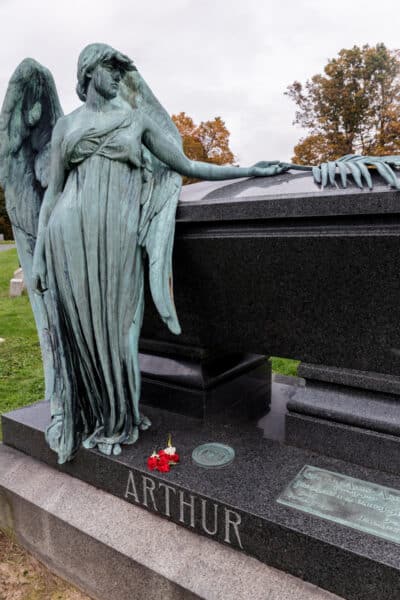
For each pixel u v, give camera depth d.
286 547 1.80
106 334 2.25
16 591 2.36
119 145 2.12
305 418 2.36
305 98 19.25
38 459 2.68
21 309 9.21
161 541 2.04
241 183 2.60
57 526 2.32
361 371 2.25
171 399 2.85
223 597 1.78
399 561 1.61
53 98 2.54
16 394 4.64
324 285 2.21
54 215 2.21
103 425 2.43
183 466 2.23
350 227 2.04
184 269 2.60
